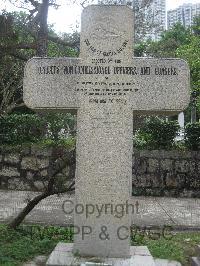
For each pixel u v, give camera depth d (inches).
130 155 202.8
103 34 205.8
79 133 204.4
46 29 577.3
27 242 226.7
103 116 204.1
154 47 751.1
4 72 659.4
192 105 876.0
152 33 668.7
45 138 511.5
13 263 197.9
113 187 201.8
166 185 461.4
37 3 576.7
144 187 462.0
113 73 205.0
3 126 493.0
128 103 204.1
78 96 205.3
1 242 225.6
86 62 205.9
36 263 203.6
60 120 517.0
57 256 197.3
